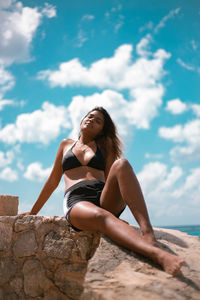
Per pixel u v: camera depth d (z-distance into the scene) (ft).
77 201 8.38
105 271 6.38
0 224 9.64
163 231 9.45
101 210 7.39
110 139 11.16
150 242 6.64
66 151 10.39
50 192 10.70
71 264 8.13
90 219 7.41
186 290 5.54
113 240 7.19
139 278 5.92
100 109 11.29
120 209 8.49
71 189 8.91
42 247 8.79
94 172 9.53
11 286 8.96
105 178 10.61
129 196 7.25
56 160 10.83
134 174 7.59
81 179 9.18
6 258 9.30
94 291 5.57
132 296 5.28
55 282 8.21
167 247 7.55
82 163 9.61
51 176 10.75
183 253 7.47
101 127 10.93
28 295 8.57
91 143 10.54
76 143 10.56
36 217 9.24
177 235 9.18
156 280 5.80
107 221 7.16
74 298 7.62
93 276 6.23
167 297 5.24
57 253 8.46
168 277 5.94
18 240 9.25
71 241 8.39
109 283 5.82
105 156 10.69
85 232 8.23
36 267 8.69
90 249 7.96
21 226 9.32
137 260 6.66
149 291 5.41
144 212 7.06
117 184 7.80
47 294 8.24
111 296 5.35
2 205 12.68
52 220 8.88
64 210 8.77
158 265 6.43
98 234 7.91
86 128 10.62
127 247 6.89
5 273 9.16
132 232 6.88
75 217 7.91
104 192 8.16
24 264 8.92
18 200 13.71
